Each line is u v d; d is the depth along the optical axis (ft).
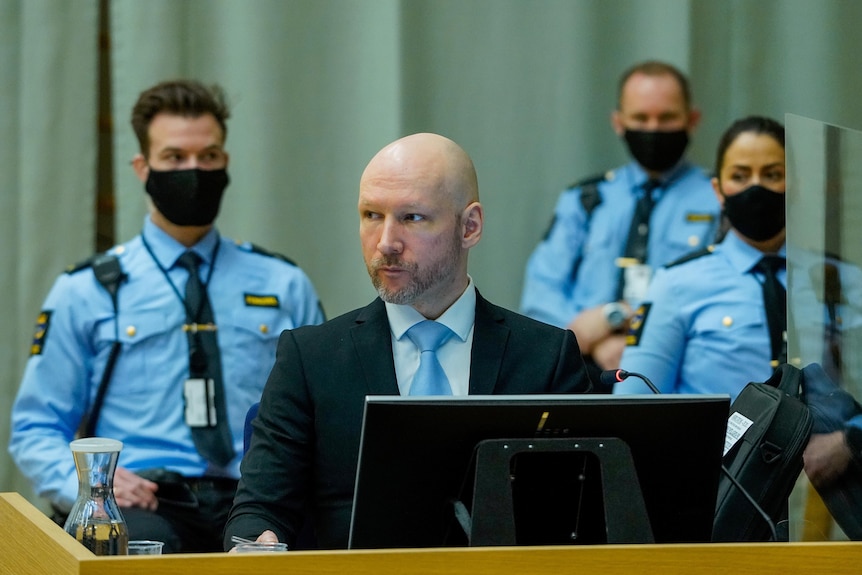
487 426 18.38
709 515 19.54
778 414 22.84
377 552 15.78
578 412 18.54
